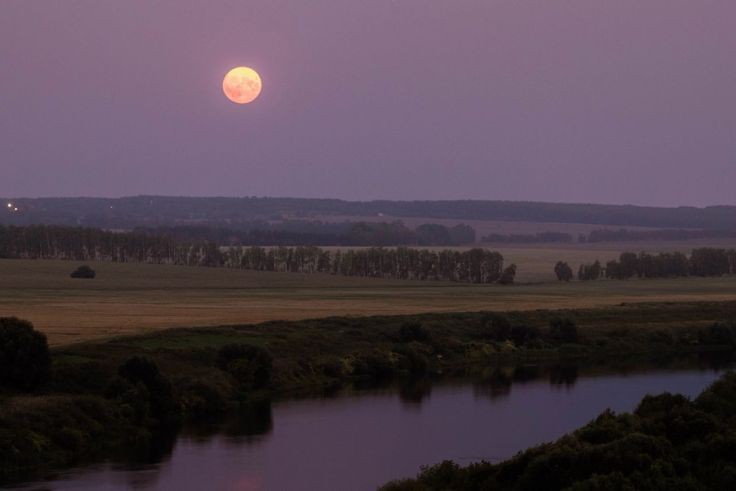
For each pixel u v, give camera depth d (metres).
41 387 66.56
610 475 36.84
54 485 51.78
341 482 53.22
